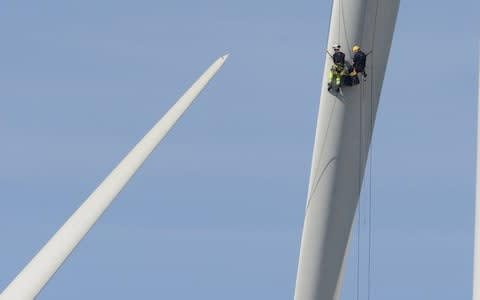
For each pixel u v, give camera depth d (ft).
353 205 504.02
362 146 501.56
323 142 501.97
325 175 502.79
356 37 496.23
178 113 221.87
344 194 502.79
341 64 491.72
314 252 506.48
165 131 217.15
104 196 203.00
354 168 502.38
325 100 500.33
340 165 502.79
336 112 498.69
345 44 496.64
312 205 505.66
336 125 499.92
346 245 506.89
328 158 501.97
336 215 504.02
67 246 196.03
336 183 502.79
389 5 495.00
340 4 495.82
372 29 496.64
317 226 505.25
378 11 495.41
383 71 499.92
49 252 194.90
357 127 500.33
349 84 495.00
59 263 194.08
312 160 505.66
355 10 493.77
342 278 509.76
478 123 376.07
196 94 228.63
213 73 231.50
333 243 506.07
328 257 506.48
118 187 204.44
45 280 191.62
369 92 499.51
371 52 497.87
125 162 209.36
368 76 499.92
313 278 507.30
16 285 190.80
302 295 508.94
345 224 504.43
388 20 496.23
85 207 201.05
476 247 374.43
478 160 376.27
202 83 230.07
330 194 503.20
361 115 499.51
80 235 197.36
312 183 505.25
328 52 498.28
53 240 196.65
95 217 200.13
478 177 374.84
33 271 192.34
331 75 494.59
